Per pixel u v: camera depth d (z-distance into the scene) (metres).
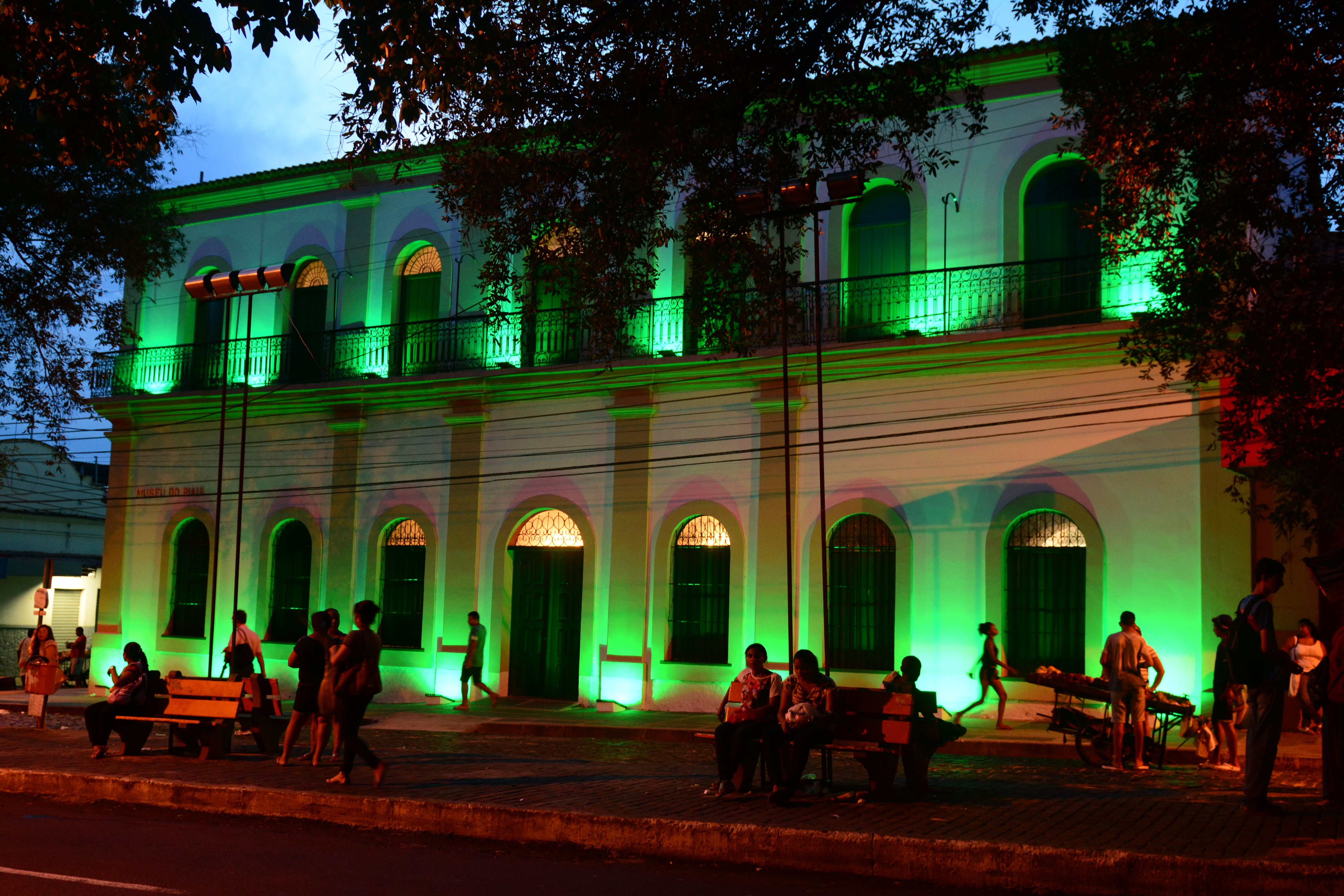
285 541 21.48
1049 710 15.69
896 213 17.62
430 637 19.89
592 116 11.86
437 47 10.55
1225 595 14.87
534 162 12.19
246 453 21.80
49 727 15.75
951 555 16.48
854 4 11.48
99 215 18.62
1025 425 16.27
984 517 16.36
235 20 9.59
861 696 9.10
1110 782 10.57
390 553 20.59
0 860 7.06
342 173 21.75
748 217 12.30
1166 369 12.30
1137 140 11.41
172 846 7.58
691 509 18.20
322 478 21.09
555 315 19.62
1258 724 8.16
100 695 21.83
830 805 8.56
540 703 19.00
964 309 16.83
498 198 12.42
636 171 11.84
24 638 30.25
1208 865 6.45
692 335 18.33
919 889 6.79
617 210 12.06
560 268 12.72
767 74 11.68
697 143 12.06
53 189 17.59
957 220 17.11
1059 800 8.91
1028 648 16.09
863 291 17.50
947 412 16.70
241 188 22.64
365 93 10.55
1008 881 6.79
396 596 20.48
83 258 18.59
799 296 17.64
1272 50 10.31
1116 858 6.61
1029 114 16.83
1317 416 10.49
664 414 18.61
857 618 17.14
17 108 10.83
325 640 11.17
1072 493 15.91
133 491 22.81
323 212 22.00
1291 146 10.86
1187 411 15.38
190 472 22.36
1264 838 7.18
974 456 16.50
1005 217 16.81
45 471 32.22
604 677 18.50
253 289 17.34
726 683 17.72
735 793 9.10
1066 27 11.82
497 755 12.46
